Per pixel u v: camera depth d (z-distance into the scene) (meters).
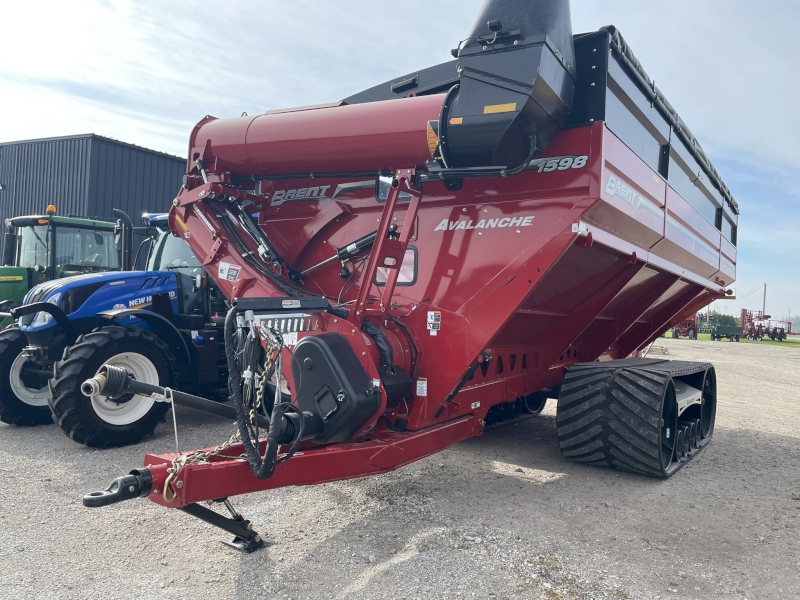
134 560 2.83
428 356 3.73
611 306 5.25
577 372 4.60
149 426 5.10
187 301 6.14
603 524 3.45
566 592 2.60
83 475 4.14
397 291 4.01
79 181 15.91
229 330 2.83
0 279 7.82
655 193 4.52
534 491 4.04
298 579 2.67
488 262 3.67
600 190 3.38
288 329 3.26
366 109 3.64
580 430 4.45
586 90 3.49
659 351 20.59
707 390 6.02
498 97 3.15
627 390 4.33
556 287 4.04
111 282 5.61
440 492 3.96
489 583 2.66
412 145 3.47
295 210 4.49
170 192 17.62
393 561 2.86
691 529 3.42
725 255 7.55
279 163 4.02
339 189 4.30
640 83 4.09
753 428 6.82
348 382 3.10
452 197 3.83
